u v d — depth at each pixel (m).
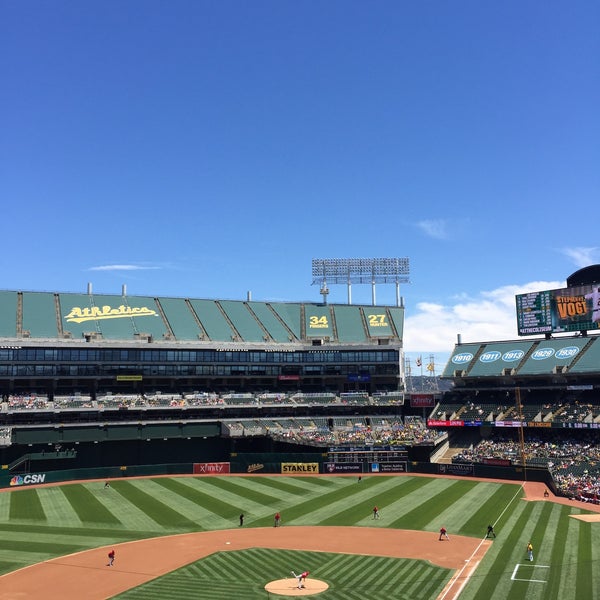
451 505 66.69
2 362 93.56
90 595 39.31
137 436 95.25
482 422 97.06
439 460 94.00
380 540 52.78
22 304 104.94
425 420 108.75
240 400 105.12
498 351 109.56
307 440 97.81
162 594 39.28
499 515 60.94
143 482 84.62
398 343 115.44
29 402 92.06
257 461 92.62
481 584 40.22
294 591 39.56
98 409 93.69
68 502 70.69
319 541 52.84
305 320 121.69
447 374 108.88
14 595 39.47
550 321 103.12
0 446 84.31
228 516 63.38
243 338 111.31
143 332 106.12
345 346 112.88
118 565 46.09
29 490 78.38
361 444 94.56
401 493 74.75
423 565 44.97
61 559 47.66
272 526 58.88
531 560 45.09
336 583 41.25
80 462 95.19
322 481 84.94
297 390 112.94
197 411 103.56
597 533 52.56
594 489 68.56
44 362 96.31
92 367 99.38
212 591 39.81
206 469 92.00
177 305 117.38
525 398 100.38
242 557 48.16
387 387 116.25
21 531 56.94
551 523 56.69
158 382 106.38
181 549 50.72
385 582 41.19
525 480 81.00
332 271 130.12
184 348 104.81
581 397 95.38
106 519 62.12
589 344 100.12
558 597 37.34
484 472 84.50
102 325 105.12
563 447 87.62
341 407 110.38
